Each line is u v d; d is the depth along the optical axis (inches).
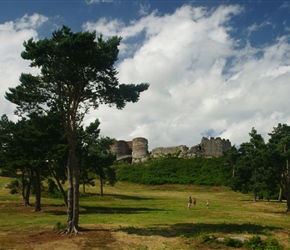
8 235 844.6
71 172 911.7
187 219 1210.6
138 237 816.9
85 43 837.8
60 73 883.4
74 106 933.2
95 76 925.8
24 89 932.6
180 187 3284.9
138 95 1012.5
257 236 757.9
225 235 830.5
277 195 2743.6
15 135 1499.8
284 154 1663.4
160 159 4379.9
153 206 1914.4
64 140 1421.0
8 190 2433.6
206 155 4375.0
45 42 846.5
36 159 1456.7
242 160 2659.9
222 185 3270.2
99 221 1111.6
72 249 702.5
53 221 1135.6
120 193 2837.1
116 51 914.1
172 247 728.3
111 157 1980.8
